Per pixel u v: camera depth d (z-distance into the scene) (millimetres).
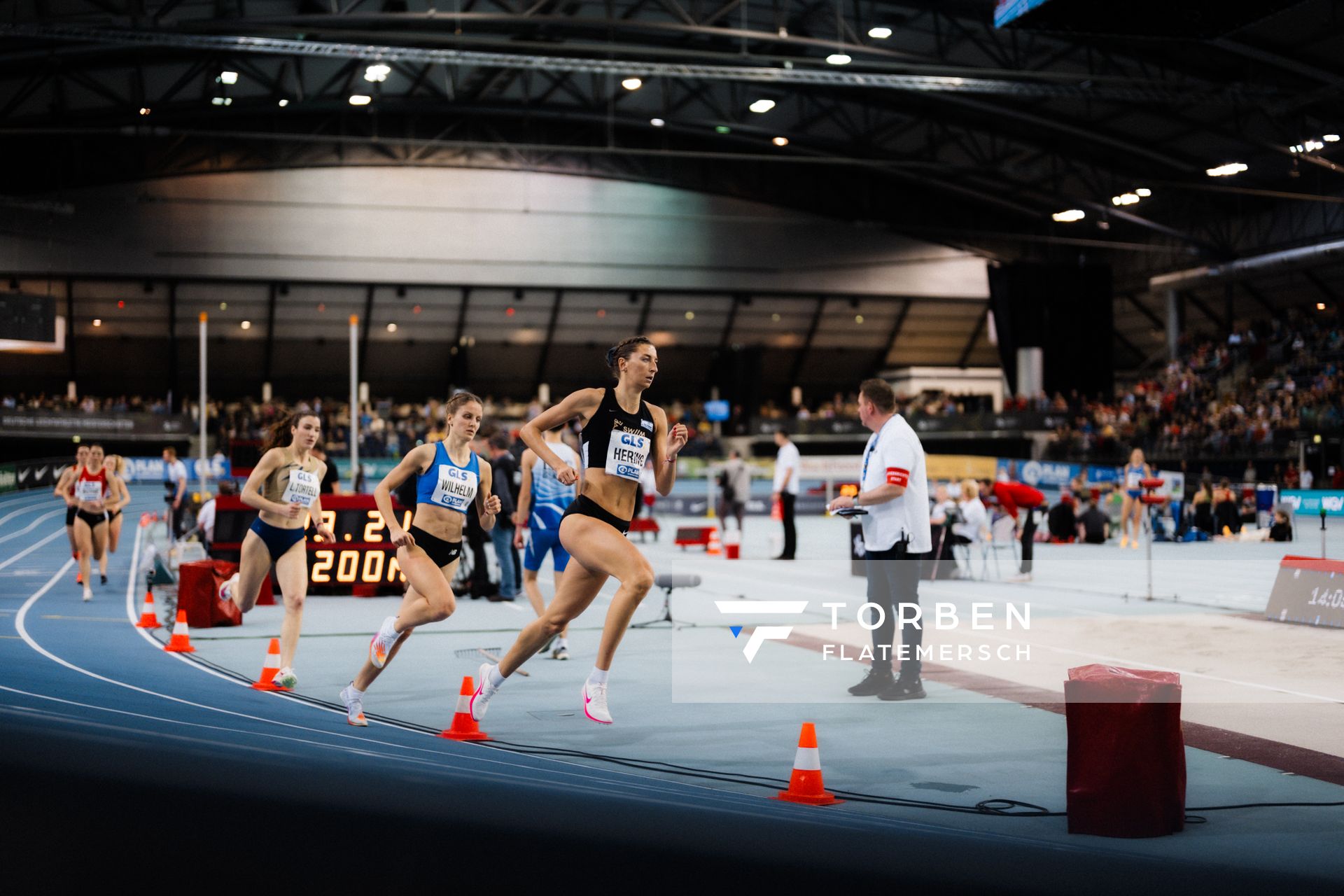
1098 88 28188
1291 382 37594
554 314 45594
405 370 47344
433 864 2764
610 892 2652
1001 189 42219
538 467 8016
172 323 42031
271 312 42938
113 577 14992
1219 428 35906
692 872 2807
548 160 43000
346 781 3352
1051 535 21703
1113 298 48219
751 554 19094
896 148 39594
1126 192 38344
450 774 3658
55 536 23125
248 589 7160
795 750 5223
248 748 3701
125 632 9664
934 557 12266
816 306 46906
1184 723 5863
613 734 5574
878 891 2750
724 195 44500
